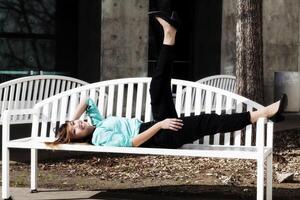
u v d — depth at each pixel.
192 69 23.05
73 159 12.23
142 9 20.95
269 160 8.44
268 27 23.12
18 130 16.17
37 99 13.65
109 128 8.52
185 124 8.30
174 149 8.21
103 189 9.57
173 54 8.68
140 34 20.95
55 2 21.53
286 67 23.50
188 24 23.05
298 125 18.55
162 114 8.71
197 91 9.27
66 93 9.58
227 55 21.88
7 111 8.64
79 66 21.23
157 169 11.34
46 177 10.46
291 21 23.53
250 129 8.76
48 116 9.52
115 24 20.61
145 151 8.18
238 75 12.66
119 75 20.70
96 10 20.70
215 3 22.36
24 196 8.93
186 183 10.10
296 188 9.80
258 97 12.56
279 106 8.18
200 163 11.91
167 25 8.58
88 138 8.66
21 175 10.55
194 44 22.91
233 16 21.81
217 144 9.06
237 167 11.52
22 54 21.20
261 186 7.76
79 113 8.91
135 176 10.69
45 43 21.47
